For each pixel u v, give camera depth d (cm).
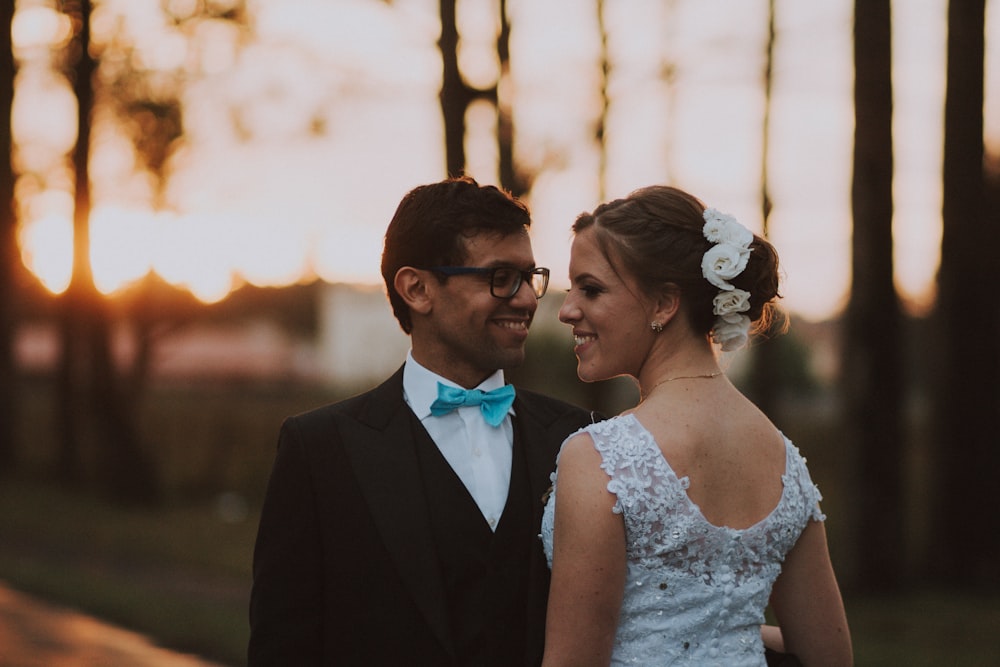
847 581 893
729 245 215
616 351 220
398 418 251
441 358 253
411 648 234
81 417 2109
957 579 954
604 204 226
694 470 208
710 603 208
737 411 218
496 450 253
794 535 220
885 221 861
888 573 880
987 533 959
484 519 244
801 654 229
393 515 239
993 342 973
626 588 209
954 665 645
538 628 238
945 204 976
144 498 1623
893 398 878
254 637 239
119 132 1597
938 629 769
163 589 894
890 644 716
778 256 232
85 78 1538
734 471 212
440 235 245
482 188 251
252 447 2173
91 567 1023
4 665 595
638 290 218
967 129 954
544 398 268
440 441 251
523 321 250
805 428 2333
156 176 1592
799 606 227
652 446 207
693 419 212
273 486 244
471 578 240
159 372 4666
